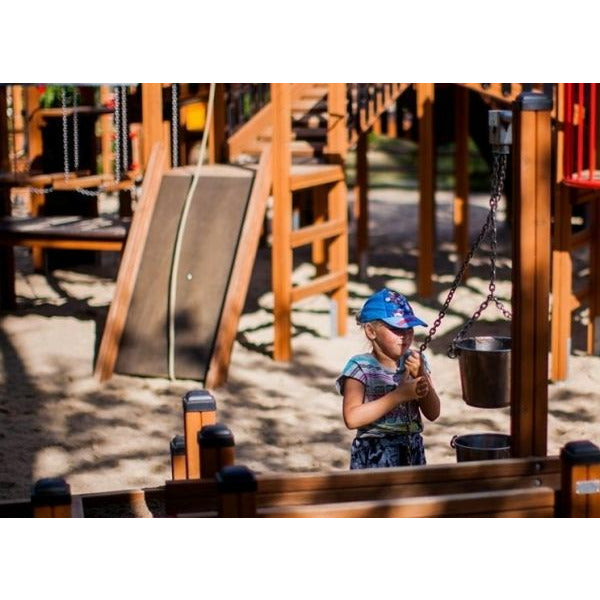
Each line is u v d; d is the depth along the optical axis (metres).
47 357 13.13
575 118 12.95
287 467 9.62
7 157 16.00
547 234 6.04
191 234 12.88
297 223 19.06
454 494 5.87
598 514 5.67
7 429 10.66
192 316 12.47
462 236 18.22
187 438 6.88
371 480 5.84
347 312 14.93
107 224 14.84
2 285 15.51
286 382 12.27
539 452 6.14
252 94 18.41
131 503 7.27
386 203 25.56
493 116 6.35
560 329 12.17
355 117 14.84
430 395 6.73
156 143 13.45
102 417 11.08
